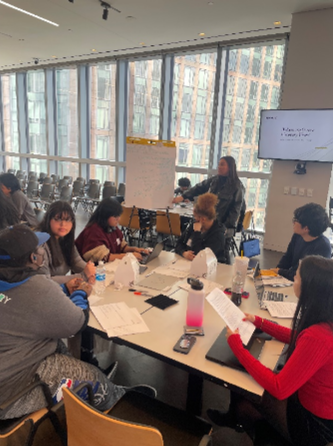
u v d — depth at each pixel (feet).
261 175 20.08
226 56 20.07
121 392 5.21
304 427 4.04
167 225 15.34
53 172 30.35
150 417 4.25
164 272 7.31
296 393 4.15
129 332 4.84
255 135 19.95
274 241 17.30
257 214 20.93
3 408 3.64
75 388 4.00
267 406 4.37
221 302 4.78
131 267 6.43
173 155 11.82
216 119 20.80
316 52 14.78
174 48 20.98
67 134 28.66
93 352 6.31
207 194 8.62
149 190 11.78
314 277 3.92
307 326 4.00
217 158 21.75
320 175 15.69
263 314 5.71
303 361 3.73
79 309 4.51
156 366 7.43
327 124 14.80
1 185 10.72
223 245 8.56
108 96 25.27
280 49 18.53
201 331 4.93
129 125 25.16
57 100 28.89
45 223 6.72
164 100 22.50
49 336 4.27
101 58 24.36
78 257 7.58
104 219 8.29
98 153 27.20
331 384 3.92
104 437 3.16
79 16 16.33
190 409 5.46
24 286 4.01
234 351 4.19
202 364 4.22
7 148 33.73
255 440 4.27
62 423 4.03
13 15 16.55
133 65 23.80
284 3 13.85
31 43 21.36
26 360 4.14
